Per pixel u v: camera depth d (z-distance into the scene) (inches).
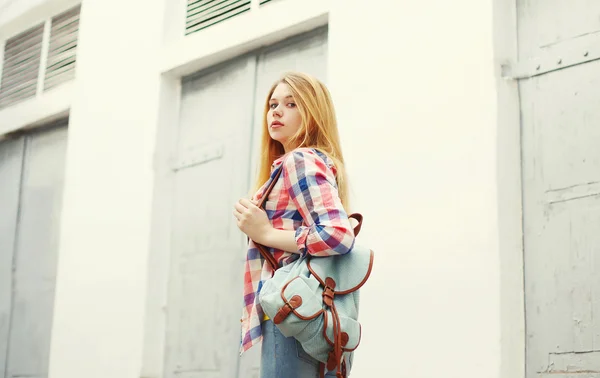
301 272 111.5
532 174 167.8
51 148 304.8
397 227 180.1
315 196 111.9
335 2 206.5
